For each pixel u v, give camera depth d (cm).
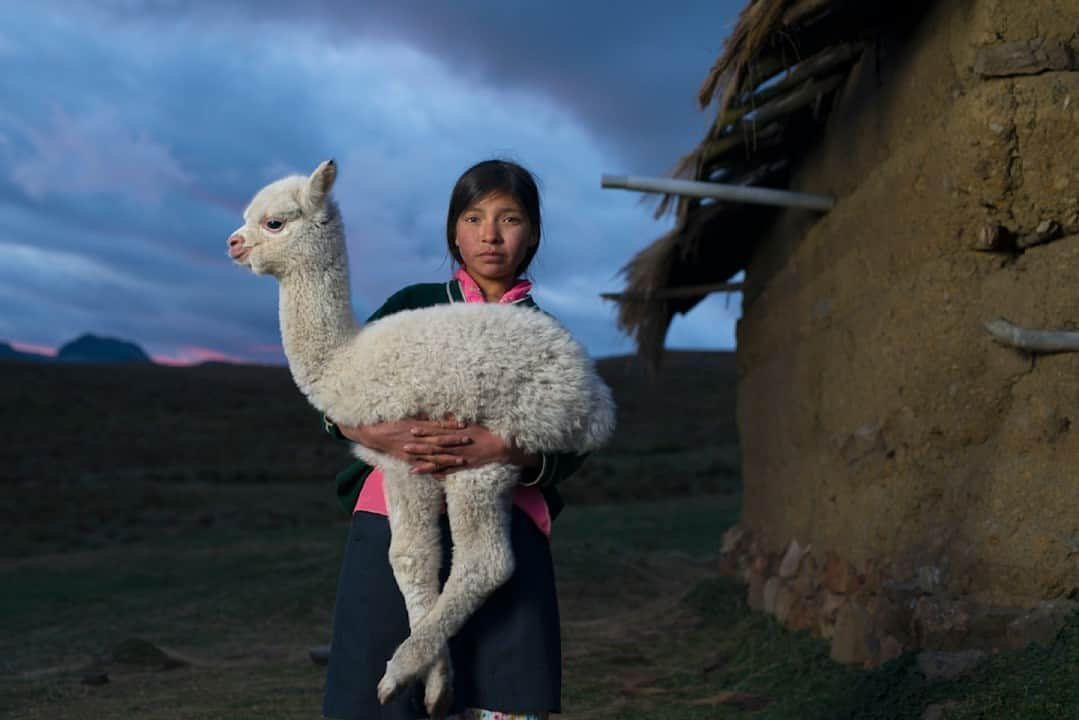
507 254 283
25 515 2114
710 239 881
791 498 734
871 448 555
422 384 251
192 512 2230
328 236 268
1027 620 416
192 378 4406
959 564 459
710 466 2709
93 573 1417
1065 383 432
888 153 573
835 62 631
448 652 248
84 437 3278
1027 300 449
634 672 654
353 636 263
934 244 496
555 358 259
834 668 535
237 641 866
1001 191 441
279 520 2155
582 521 1830
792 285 750
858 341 589
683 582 1113
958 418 478
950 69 488
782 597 689
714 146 675
